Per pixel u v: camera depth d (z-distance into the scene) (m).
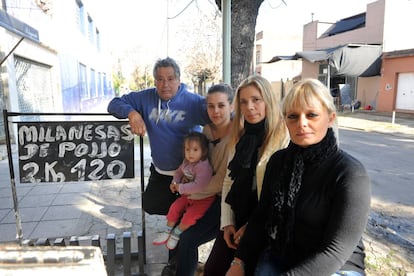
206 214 2.30
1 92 7.51
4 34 7.50
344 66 17.39
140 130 2.42
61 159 2.55
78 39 15.89
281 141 1.93
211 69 23.97
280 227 1.59
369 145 9.45
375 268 2.95
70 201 4.48
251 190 2.00
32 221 3.83
